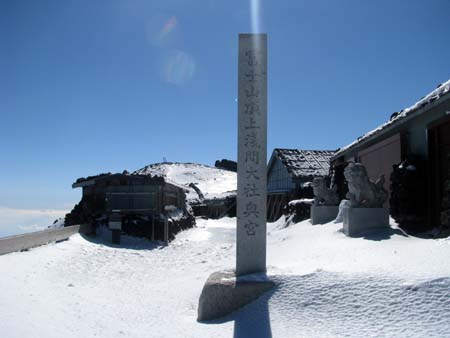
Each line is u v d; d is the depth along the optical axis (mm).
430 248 7805
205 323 6801
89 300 8789
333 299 6285
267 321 6199
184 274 12141
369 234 10164
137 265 14430
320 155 30469
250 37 8430
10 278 9891
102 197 22281
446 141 10172
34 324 6223
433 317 5477
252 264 7879
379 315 5734
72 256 14875
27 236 14266
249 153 8203
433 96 9820
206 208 47812
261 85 8344
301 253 10008
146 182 22406
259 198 8055
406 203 10758
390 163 13195
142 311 7859
